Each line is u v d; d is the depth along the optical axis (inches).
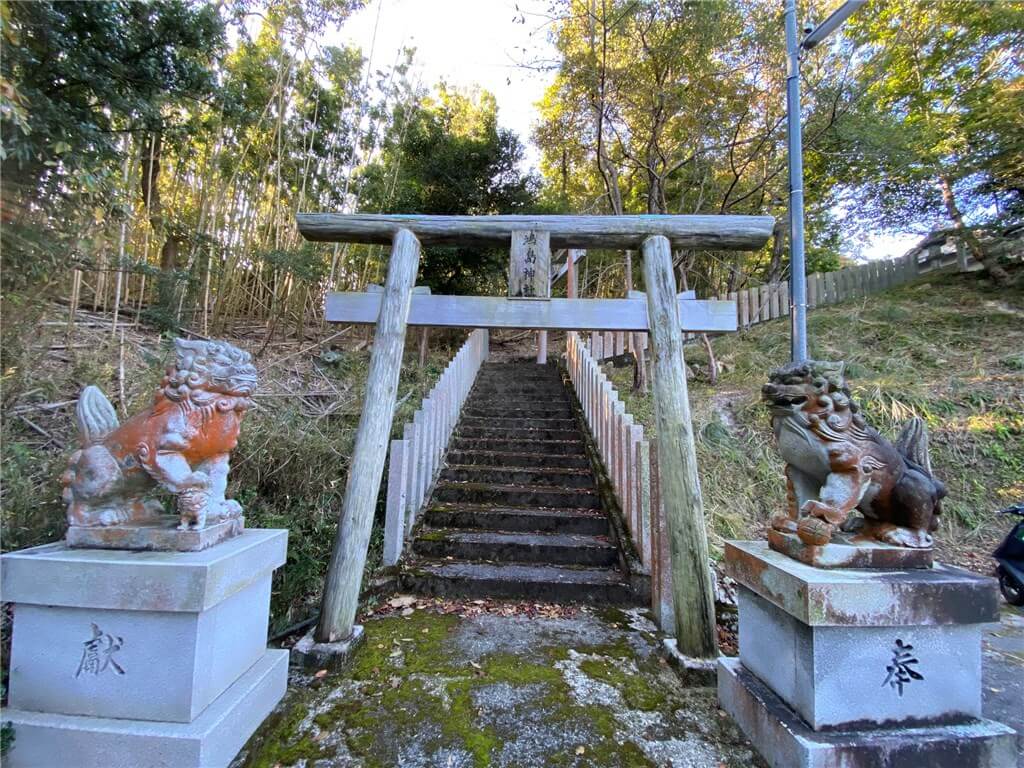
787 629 72.4
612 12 258.4
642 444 139.2
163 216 185.3
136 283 200.4
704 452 200.5
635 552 139.7
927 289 354.0
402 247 120.3
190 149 203.5
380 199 306.0
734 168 290.7
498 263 356.5
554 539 152.9
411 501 156.1
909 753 62.5
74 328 152.8
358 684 92.3
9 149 88.0
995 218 343.9
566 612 124.6
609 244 123.8
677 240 120.4
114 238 132.5
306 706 86.0
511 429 226.8
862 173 331.3
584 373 243.8
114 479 75.7
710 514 170.6
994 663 106.4
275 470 146.1
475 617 121.0
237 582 75.2
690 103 274.4
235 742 71.8
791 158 145.5
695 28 248.7
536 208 366.9
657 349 113.1
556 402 264.5
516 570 139.6
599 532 159.3
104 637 68.4
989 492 175.9
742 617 86.7
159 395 77.6
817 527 72.2
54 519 95.5
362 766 72.2
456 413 234.5
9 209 95.5
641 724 82.1
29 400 122.6
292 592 120.5
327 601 102.8
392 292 117.5
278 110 245.9
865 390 218.2
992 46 308.7
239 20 161.9
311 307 290.4
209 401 78.5
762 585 77.1
